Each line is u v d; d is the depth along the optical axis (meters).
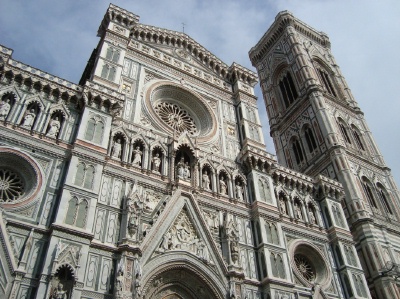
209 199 37.50
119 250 28.69
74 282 24.78
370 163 62.41
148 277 28.88
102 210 30.42
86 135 32.91
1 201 26.83
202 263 32.12
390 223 54.28
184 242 32.66
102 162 32.22
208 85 50.91
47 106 33.50
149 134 38.53
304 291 36.78
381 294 44.66
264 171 43.44
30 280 24.16
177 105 47.12
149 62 47.16
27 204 27.31
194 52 53.94
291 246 39.66
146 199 33.62
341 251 42.31
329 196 47.62
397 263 47.69
